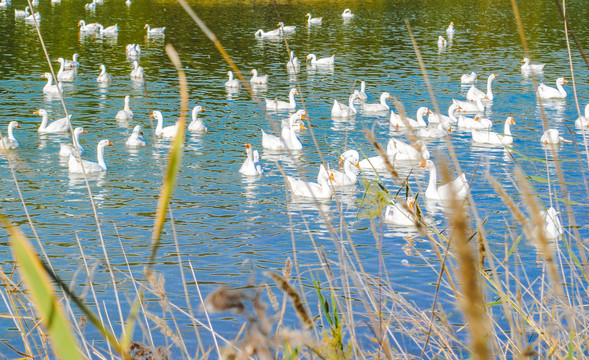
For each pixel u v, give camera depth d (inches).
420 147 104.6
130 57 1828.2
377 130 1117.7
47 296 47.9
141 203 708.7
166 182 57.3
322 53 1916.8
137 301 63.1
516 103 1349.7
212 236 604.7
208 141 1015.6
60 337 47.6
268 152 969.5
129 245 577.9
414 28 2370.8
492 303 139.0
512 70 1681.8
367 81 1540.4
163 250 567.5
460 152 967.6
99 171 840.9
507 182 773.9
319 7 2942.9
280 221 652.1
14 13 2610.7
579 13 2753.4
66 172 831.7
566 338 150.8
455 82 1541.6
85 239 591.8
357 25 2443.4
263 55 1876.2
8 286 159.6
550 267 80.7
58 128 1063.0
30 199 714.2
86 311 56.1
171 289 477.1
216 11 2755.9
